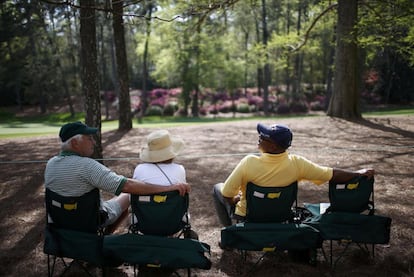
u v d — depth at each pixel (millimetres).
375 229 3031
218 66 32812
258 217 3045
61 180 2760
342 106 13758
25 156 8719
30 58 32938
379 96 34219
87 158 2842
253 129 12266
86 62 6633
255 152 8422
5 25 26688
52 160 2869
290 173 2996
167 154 3010
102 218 3088
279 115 31844
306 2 25906
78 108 38438
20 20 25812
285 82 43656
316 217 3232
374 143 9055
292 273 3061
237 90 42062
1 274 3148
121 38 12484
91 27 6539
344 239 2988
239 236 2859
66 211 2785
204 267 2604
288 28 31781
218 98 39062
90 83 6711
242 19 33781
